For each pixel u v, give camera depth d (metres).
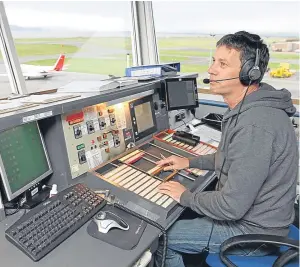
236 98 1.21
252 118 1.09
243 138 1.07
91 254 0.92
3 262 0.88
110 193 1.25
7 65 1.67
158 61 2.86
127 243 0.97
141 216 1.12
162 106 1.99
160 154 1.67
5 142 1.13
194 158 1.54
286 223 1.17
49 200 1.13
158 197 1.24
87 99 1.33
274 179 1.11
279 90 1.18
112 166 1.47
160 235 1.07
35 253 0.90
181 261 1.36
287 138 1.10
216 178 1.49
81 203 1.15
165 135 1.89
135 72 2.13
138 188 1.29
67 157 1.33
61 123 1.30
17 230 0.97
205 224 1.28
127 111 1.68
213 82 1.23
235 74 1.16
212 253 1.24
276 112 1.11
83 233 1.02
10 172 1.14
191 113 2.40
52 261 0.89
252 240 1.04
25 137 1.23
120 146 1.63
